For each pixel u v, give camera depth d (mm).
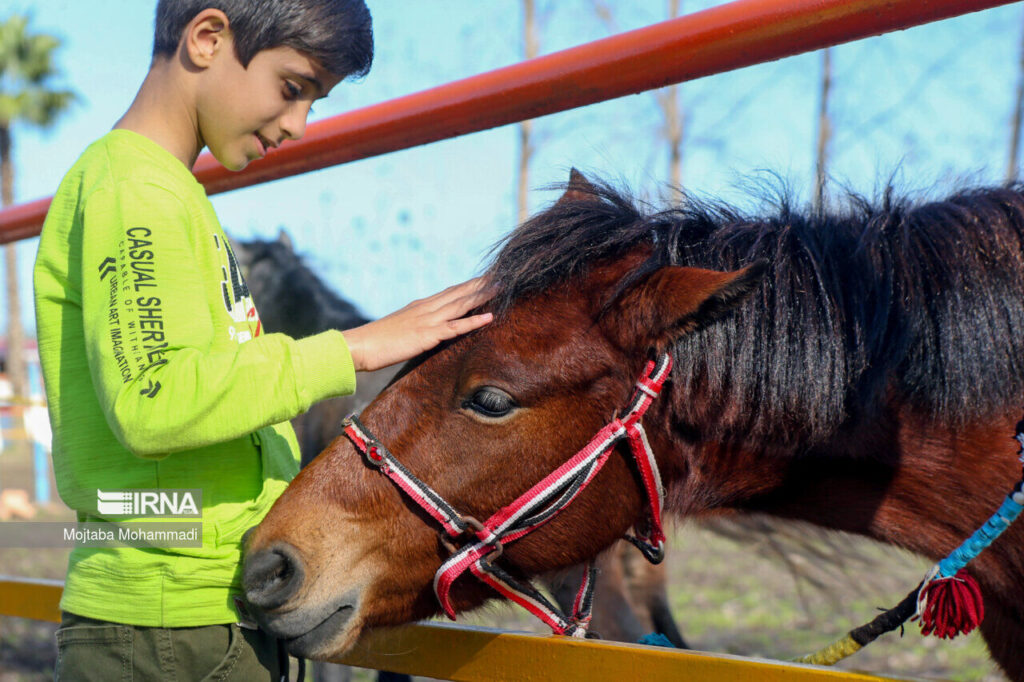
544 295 1512
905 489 1553
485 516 1462
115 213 1260
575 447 1461
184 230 1304
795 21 1358
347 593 1413
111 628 1328
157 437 1184
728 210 1670
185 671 1335
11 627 4883
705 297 1386
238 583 1377
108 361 1201
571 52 1591
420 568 1474
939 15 1281
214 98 1354
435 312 1473
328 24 1337
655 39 1485
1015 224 1511
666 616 3367
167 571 1313
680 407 1510
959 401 1465
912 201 1643
